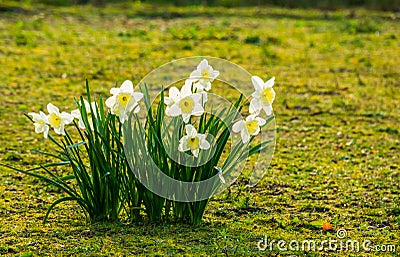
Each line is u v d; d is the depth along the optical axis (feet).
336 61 46.85
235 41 52.80
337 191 21.83
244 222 18.51
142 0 69.41
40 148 26.43
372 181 22.98
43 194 20.90
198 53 47.78
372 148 27.68
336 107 34.81
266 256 16.01
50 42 49.75
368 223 18.79
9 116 31.14
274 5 71.77
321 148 27.58
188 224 17.97
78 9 64.44
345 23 62.08
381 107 34.88
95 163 17.54
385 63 46.32
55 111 17.13
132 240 16.62
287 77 41.55
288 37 55.47
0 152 25.73
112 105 16.61
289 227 18.17
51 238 16.84
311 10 70.03
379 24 62.28
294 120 32.24
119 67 42.57
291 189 21.95
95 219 18.06
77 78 39.37
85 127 17.26
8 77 38.93
